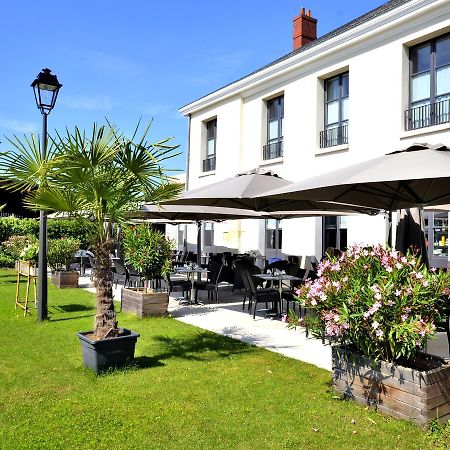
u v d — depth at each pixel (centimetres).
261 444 352
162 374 514
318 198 619
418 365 433
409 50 1162
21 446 344
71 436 362
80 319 819
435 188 557
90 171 520
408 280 396
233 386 475
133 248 898
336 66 1324
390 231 692
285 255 1508
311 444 351
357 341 418
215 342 662
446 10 1046
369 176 455
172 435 366
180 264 1489
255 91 1644
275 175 858
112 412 408
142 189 556
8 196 1250
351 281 419
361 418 395
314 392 459
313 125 1394
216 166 1833
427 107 1113
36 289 923
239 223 1731
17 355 584
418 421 377
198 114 1969
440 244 1120
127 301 897
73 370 523
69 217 578
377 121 1201
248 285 897
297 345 648
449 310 455
